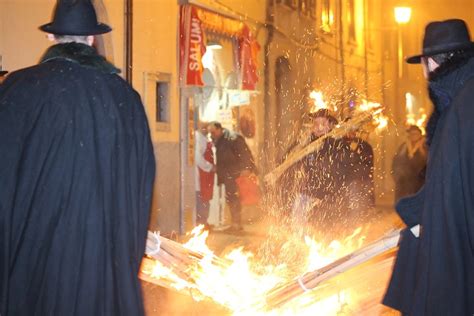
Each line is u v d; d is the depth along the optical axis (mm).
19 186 4195
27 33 12531
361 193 10398
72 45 4465
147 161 4574
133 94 4590
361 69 29250
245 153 16062
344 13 27078
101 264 4246
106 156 4324
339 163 10281
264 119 20094
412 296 4809
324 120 10375
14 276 4172
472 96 4492
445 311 4434
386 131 30062
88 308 4191
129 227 4367
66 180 4223
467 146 4438
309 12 23266
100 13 13266
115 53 13719
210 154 15938
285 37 21281
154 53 14703
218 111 17672
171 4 15203
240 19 18453
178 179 15281
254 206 17344
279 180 10695
